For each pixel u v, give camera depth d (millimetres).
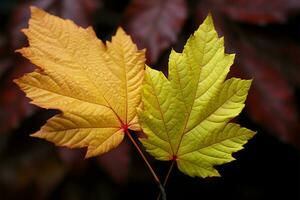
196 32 415
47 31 429
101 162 854
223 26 795
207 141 420
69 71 425
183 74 414
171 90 414
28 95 414
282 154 1102
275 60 806
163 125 416
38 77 418
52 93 419
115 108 427
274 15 778
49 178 1002
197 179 1207
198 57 415
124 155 853
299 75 798
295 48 816
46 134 411
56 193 1076
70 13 789
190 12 855
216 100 417
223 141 419
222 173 1192
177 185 1216
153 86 412
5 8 1078
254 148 1089
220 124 417
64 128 416
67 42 430
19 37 796
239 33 804
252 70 776
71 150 881
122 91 429
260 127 976
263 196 1209
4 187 1019
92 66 429
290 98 766
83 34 434
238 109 416
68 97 421
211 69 416
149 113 413
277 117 761
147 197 1231
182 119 417
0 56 836
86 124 420
